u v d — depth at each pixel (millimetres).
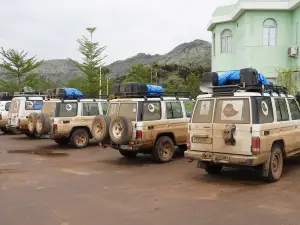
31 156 11859
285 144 8180
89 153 12539
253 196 6621
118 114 10672
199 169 9438
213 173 8758
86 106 14188
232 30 22750
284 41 20469
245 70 7785
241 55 21375
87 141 14125
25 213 5809
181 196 6730
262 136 7285
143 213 5730
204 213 5668
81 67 37031
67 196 6832
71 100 13914
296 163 9898
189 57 83125
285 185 7441
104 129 10359
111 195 6879
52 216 5645
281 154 8047
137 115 10102
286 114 8531
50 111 14047
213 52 24562
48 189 7395
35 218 5559
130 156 11617
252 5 20109
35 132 14492
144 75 49875
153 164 10297
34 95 17906
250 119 7266
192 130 8172
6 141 16281
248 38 20547
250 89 7625
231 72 8625
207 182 7875
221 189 7207
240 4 20266
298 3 18750
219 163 7691
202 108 8094
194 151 8125
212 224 5164
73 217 5582
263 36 20594
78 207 6105
